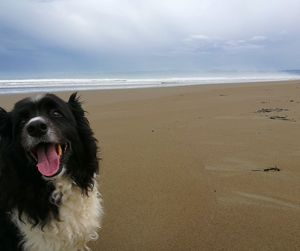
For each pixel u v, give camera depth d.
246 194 0.73
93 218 0.55
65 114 0.54
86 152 0.55
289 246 0.56
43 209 0.51
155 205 0.70
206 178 0.81
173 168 0.87
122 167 0.88
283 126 1.25
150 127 1.28
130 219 0.65
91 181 0.55
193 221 0.64
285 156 0.94
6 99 1.97
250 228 0.61
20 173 0.51
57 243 0.52
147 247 0.58
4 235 0.51
